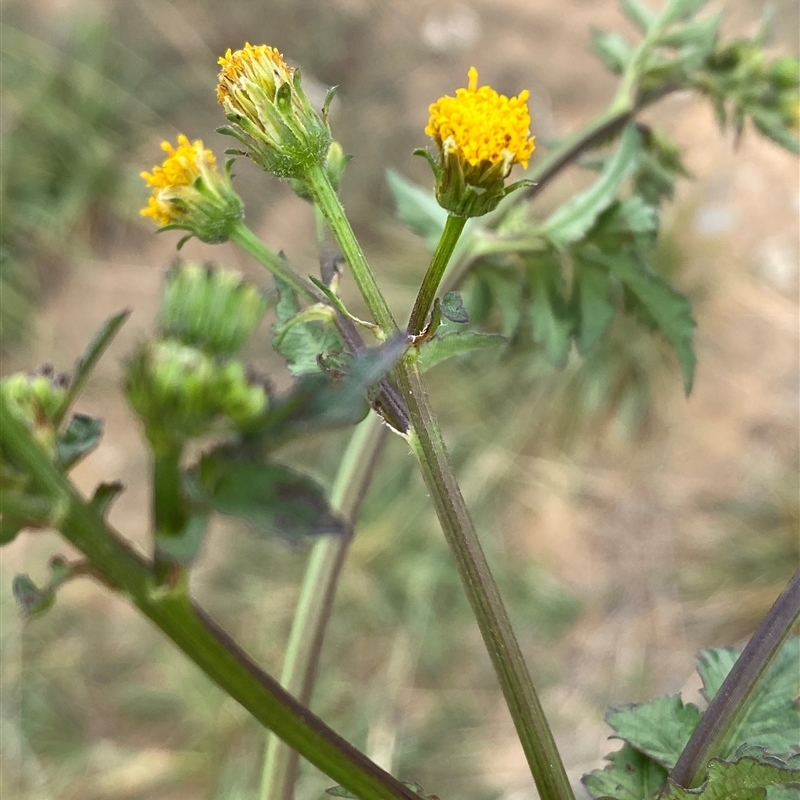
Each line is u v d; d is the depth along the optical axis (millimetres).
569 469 473
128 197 546
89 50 562
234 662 131
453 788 423
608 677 433
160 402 125
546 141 260
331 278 156
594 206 208
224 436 126
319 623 193
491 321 291
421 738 434
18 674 462
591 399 472
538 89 523
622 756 169
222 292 128
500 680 148
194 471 126
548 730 148
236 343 128
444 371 490
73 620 476
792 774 147
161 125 560
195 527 126
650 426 473
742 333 472
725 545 444
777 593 428
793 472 445
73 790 443
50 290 542
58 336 531
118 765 444
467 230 218
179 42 571
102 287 539
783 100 219
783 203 479
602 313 213
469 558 146
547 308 215
